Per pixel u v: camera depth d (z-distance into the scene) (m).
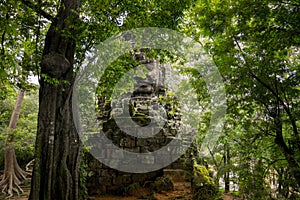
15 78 6.36
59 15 5.29
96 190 7.97
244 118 5.33
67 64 5.07
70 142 5.12
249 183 4.61
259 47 4.54
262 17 4.14
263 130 4.85
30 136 10.81
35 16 5.51
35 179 4.49
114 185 8.20
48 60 4.89
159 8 5.69
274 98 4.79
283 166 4.66
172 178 8.05
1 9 3.35
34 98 14.14
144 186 8.07
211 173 7.53
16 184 9.29
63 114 5.05
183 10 5.95
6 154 9.95
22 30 5.62
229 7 4.78
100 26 4.91
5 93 7.46
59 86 5.06
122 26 5.40
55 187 4.68
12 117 10.62
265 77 4.71
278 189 4.70
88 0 5.09
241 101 5.15
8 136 10.15
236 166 5.06
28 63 6.02
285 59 4.96
